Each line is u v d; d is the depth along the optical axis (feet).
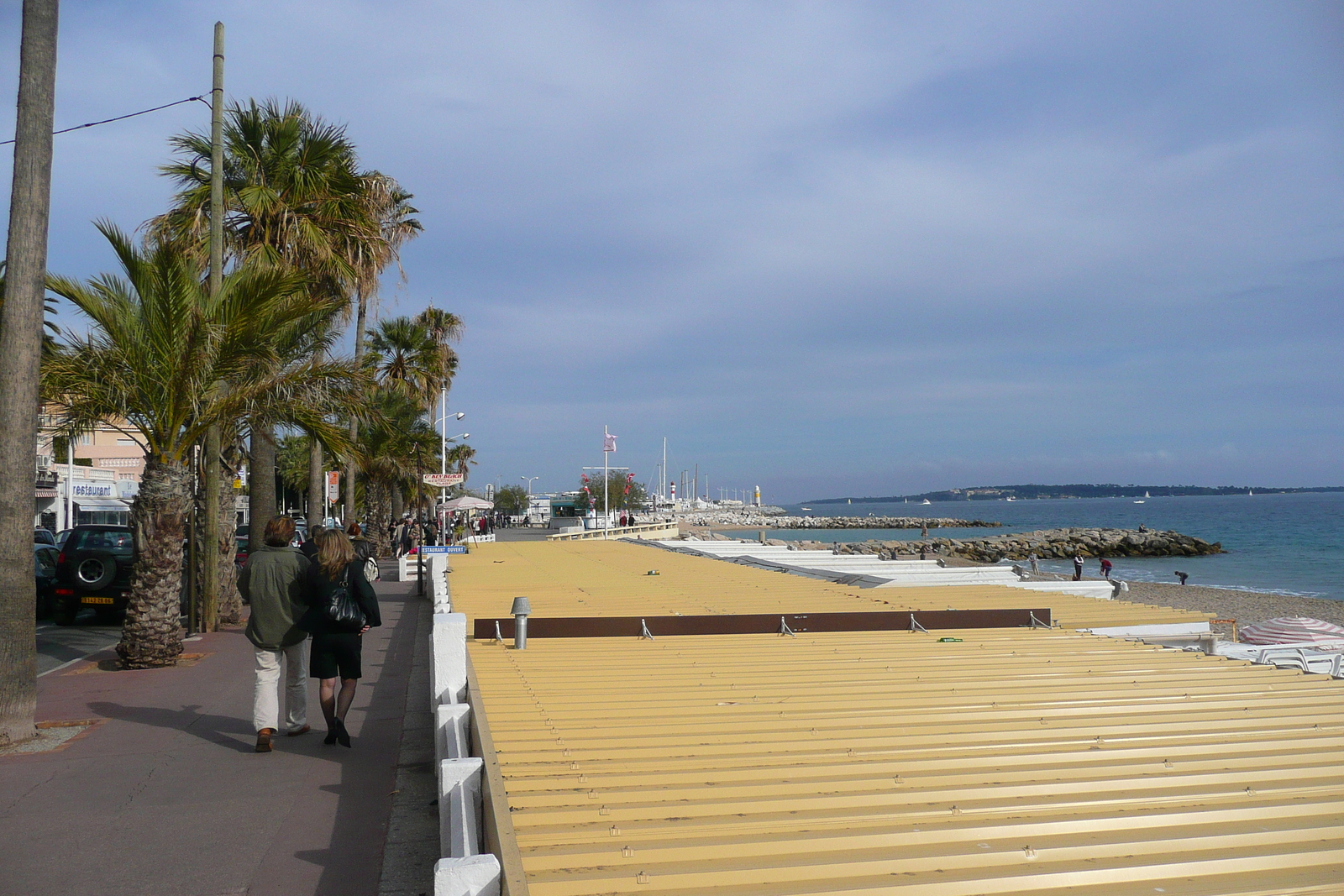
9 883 15.20
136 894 14.75
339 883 15.17
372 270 60.13
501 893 9.23
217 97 44.70
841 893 9.39
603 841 10.86
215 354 35.76
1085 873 9.96
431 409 142.82
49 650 41.14
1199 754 15.12
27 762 22.39
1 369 24.23
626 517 194.80
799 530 471.21
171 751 23.45
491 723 16.93
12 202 24.71
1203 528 360.48
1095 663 23.47
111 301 36.27
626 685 20.53
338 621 23.41
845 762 14.47
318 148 54.44
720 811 11.95
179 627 36.35
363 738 24.80
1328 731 16.53
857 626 29.45
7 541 23.91
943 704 18.62
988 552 242.17
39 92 25.02
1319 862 10.69
